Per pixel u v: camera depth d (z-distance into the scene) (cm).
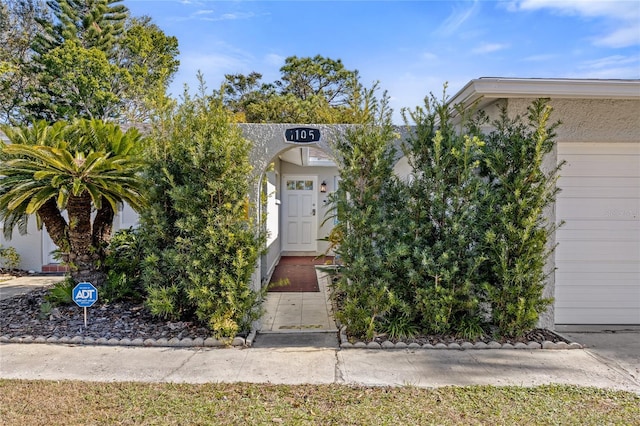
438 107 568
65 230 684
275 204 1124
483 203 534
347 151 551
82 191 614
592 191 613
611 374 433
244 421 333
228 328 517
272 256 1057
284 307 719
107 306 652
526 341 525
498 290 526
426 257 523
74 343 521
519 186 519
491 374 432
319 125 598
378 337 536
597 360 474
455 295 532
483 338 530
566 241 614
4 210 655
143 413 344
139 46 2489
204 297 527
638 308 618
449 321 539
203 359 474
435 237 551
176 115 577
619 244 616
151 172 570
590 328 598
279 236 1277
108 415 340
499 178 533
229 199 540
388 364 459
